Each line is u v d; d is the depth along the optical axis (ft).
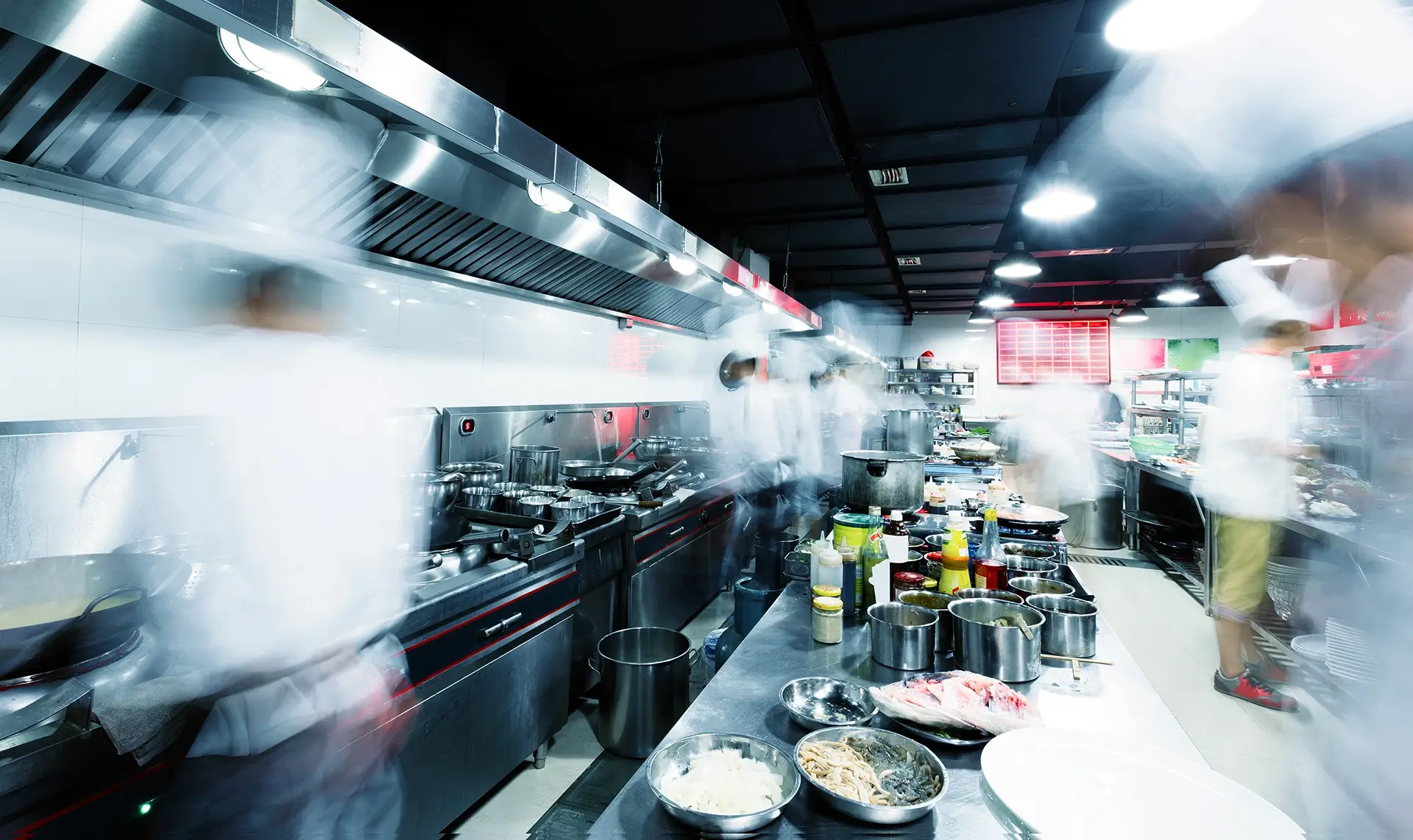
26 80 4.10
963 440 26.50
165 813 3.97
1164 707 3.93
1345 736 7.41
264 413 7.24
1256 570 9.96
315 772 4.82
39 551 5.41
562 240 7.89
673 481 13.10
